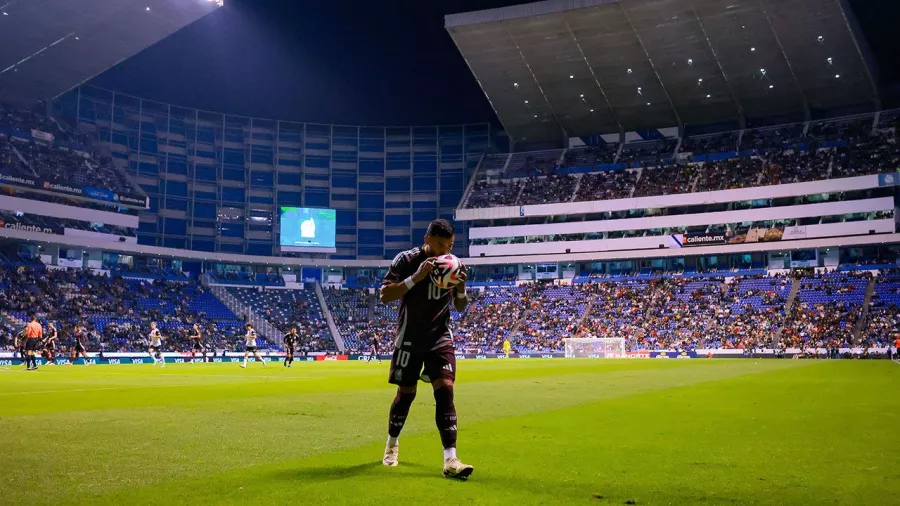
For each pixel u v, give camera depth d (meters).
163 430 9.43
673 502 5.24
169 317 73.31
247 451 7.61
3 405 13.61
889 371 30.97
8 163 67.25
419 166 95.44
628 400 15.20
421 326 6.68
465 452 7.61
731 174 78.44
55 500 5.20
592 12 68.31
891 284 69.00
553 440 8.60
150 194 84.88
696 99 79.94
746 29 67.69
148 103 86.25
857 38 68.12
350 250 93.31
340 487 5.66
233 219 89.69
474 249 86.75
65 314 64.50
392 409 6.79
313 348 79.44
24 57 65.69
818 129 78.62
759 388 19.23
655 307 76.19
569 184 85.75
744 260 79.12
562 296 81.88
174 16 61.50
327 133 95.19
